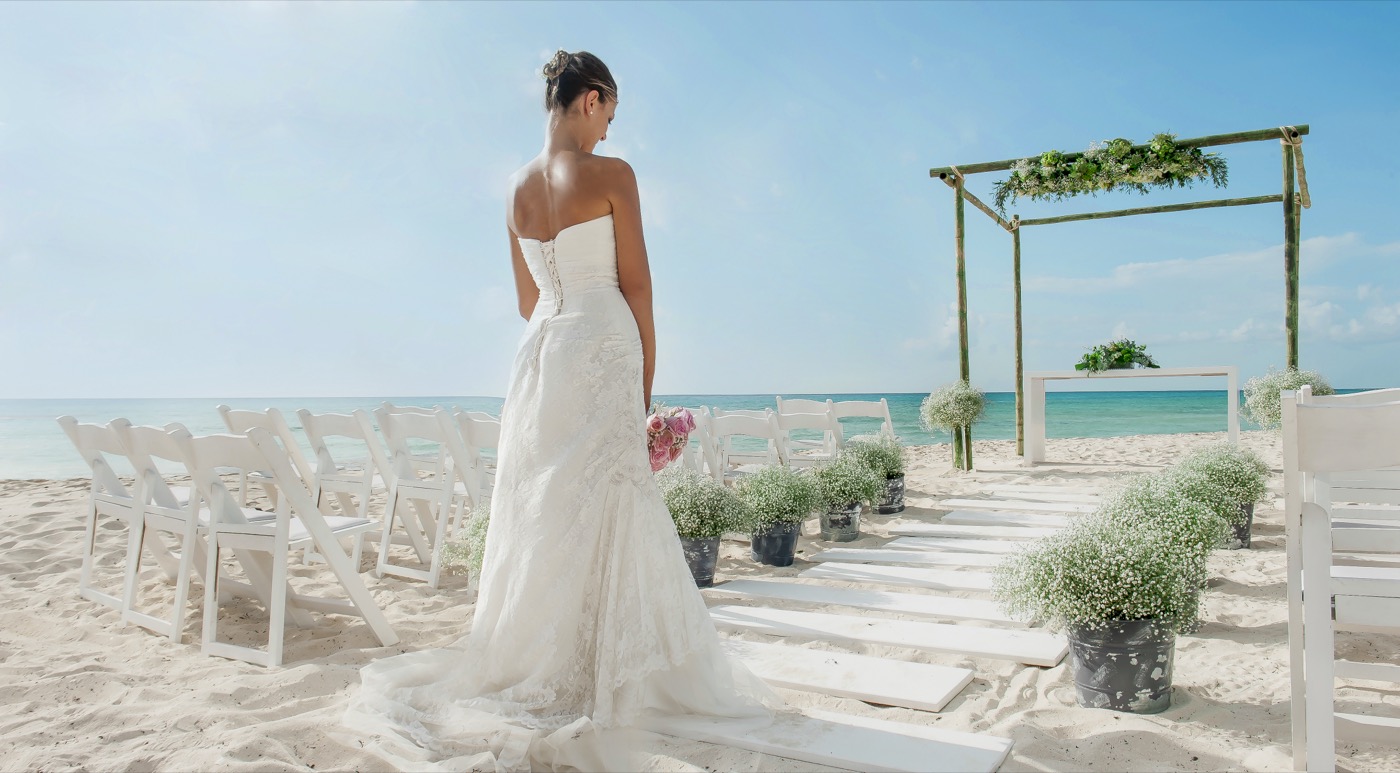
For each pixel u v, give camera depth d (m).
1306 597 1.81
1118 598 2.34
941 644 3.04
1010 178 9.08
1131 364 9.09
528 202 2.45
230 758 2.02
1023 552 2.72
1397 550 2.44
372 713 2.21
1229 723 2.29
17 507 6.96
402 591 4.12
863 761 1.98
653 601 2.23
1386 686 2.57
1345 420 1.77
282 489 3.01
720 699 2.33
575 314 2.33
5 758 2.12
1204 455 4.84
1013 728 2.24
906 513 6.52
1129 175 8.31
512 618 2.22
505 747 1.99
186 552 3.31
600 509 2.23
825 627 3.30
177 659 3.06
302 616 3.51
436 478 5.54
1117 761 2.05
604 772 2.00
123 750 2.16
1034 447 9.68
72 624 3.58
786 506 4.70
